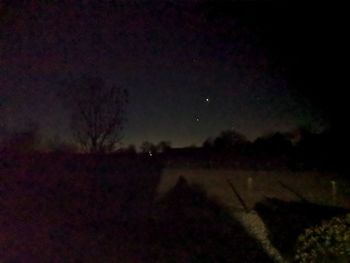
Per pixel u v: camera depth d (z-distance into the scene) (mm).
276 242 9312
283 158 18594
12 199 12875
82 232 10000
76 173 16562
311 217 11172
